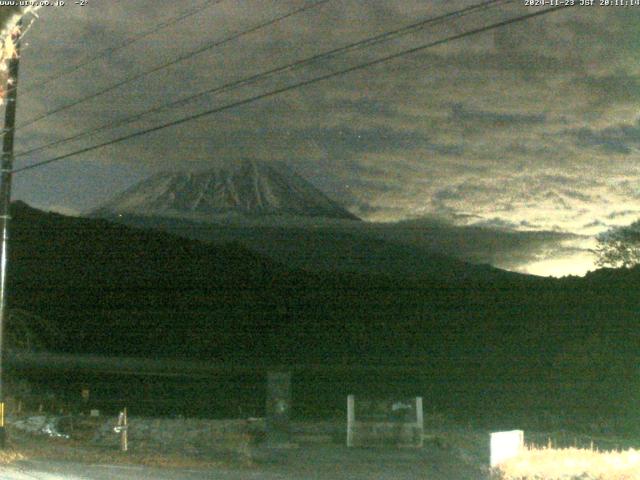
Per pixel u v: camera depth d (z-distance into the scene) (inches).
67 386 1817.2
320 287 3161.9
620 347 2112.5
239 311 3014.3
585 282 2461.9
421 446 1019.3
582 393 1811.0
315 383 2016.5
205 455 922.1
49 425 1147.3
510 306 2485.2
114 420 1200.8
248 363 2386.8
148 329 2787.9
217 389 1910.7
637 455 812.6
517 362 2135.8
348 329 2669.8
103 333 2679.6
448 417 1520.7
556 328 2295.8
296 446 1009.5
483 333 2418.8
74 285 3319.4
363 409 1048.2
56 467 764.6
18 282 3368.6
